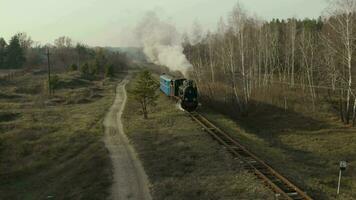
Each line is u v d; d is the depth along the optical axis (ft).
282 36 281.95
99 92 208.23
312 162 80.43
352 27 128.16
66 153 86.43
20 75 256.93
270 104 161.07
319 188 58.75
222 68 212.23
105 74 291.99
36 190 65.92
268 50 230.89
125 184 59.00
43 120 127.54
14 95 184.65
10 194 66.18
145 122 110.22
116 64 375.66
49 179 70.54
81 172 67.92
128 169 66.44
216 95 165.48
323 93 178.91
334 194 57.11
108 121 118.73
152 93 117.08
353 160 84.53
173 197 52.06
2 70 304.09
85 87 225.15
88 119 123.54
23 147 94.12
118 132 100.68
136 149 79.41
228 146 78.13
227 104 154.71
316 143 101.96
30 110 147.84
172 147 78.18
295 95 177.58
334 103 156.87
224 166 64.44
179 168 64.28
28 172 77.10
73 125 115.65
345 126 124.26
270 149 84.89
